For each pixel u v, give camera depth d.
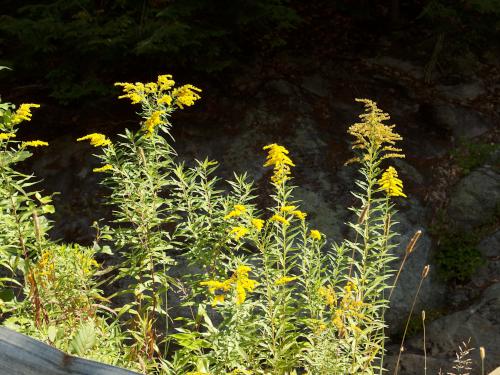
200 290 3.20
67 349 2.50
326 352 3.09
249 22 8.83
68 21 8.60
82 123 8.45
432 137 8.37
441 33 8.95
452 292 7.04
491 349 6.30
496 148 8.21
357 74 9.16
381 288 3.40
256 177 7.59
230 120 8.29
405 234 7.14
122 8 8.57
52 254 3.12
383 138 3.54
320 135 8.16
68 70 8.18
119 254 6.62
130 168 3.34
